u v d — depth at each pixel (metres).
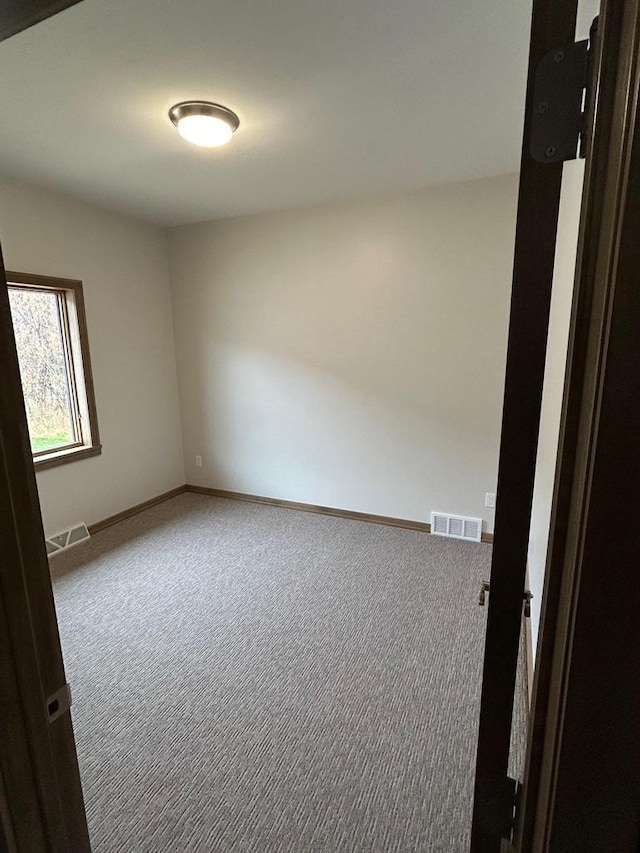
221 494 4.43
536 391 0.51
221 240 3.90
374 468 3.70
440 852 1.33
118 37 1.51
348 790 1.51
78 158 2.53
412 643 2.25
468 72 1.74
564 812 0.45
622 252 0.35
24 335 3.16
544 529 1.46
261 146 2.38
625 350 0.36
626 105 0.35
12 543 0.61
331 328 3.64
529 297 0.50
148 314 4.01
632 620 0.39
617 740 0.41
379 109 2.01
